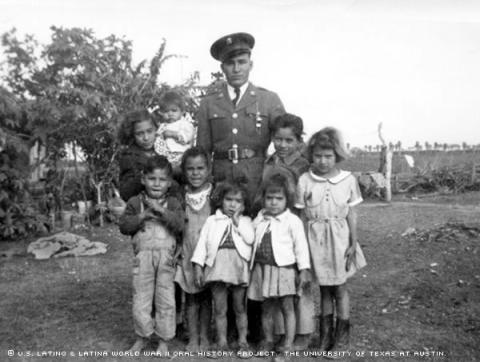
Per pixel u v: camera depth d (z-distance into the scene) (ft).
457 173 46.96
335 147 10.48
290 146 11.05
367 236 23.53
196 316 10.96
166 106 13.08
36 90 28.07
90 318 13.20
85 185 31.40
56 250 21.52
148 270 10.64
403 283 15.48
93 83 28.07
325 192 10.55
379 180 43.06
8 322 12.87
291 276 10.29
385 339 11.25
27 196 25.80
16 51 27.37
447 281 15.21
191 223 11.03
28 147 25.99
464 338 11.19
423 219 28.14
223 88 12.17
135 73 30.48
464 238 20.25
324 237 10.48
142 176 10.94
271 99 11.89
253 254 10.51
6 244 23.76
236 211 10.71
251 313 11.33
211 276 10.42
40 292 15.75
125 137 11.94
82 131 28.09
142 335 10.57
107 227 27.78
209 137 12.13
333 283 10.34
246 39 11.37
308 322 10.65
